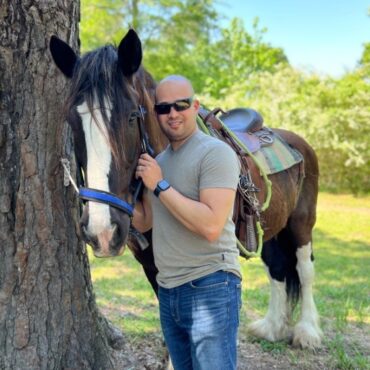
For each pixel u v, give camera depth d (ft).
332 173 50.62
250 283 19.08
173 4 58.03
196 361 6.36
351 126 46.44
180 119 6.30
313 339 11.95
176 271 6.33
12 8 7.21
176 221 6.35
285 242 12.85
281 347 11.94
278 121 50.19
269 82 54.60
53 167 7.58
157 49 61.98
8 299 7.53
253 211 9.36
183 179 6.28
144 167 6.22
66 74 7.04
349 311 15.23
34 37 7.36
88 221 6.06
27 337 7.61
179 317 6.43
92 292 8.68
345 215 39.60
